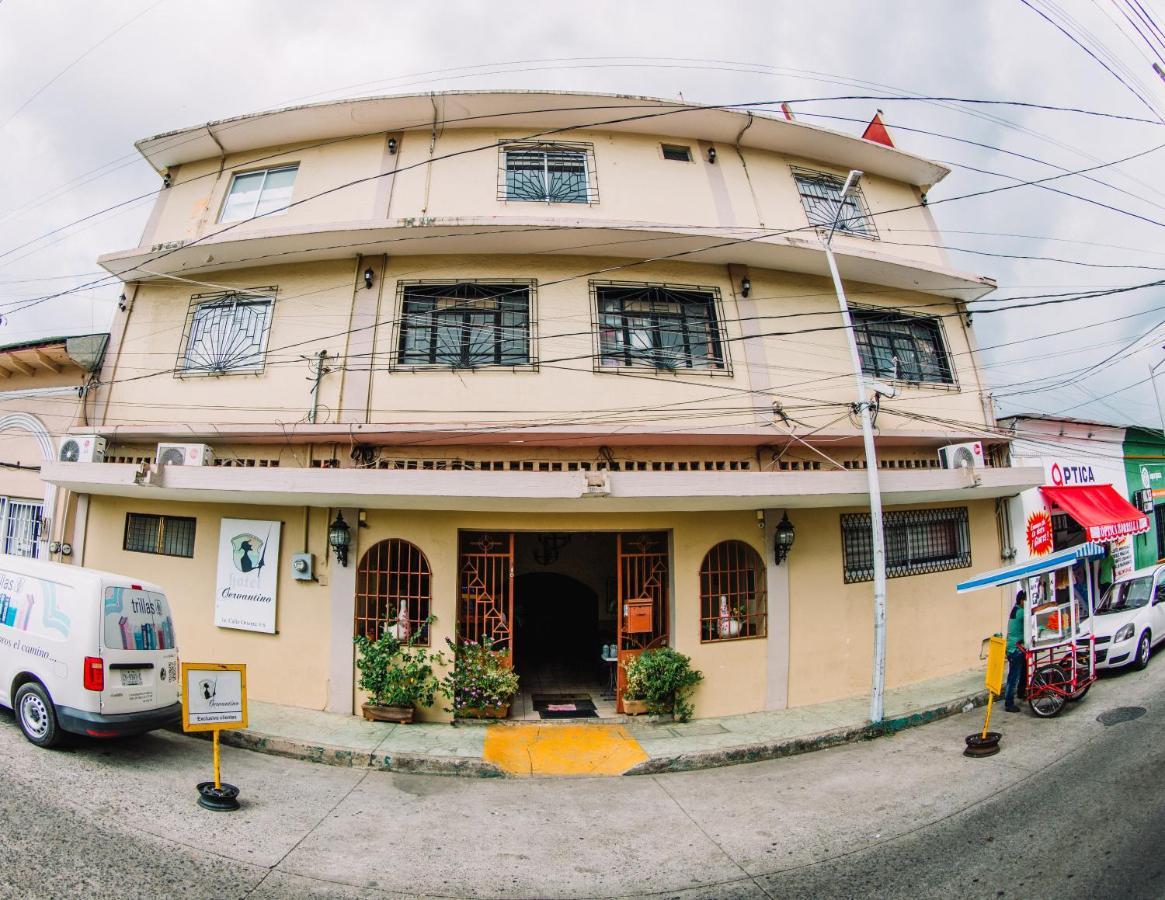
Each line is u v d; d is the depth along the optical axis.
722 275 10.27
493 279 9.70
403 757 7.22
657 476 7.89
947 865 5.06
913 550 11.01
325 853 5.15
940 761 7.47
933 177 12.68
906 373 11.51
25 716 6.64
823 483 8.47
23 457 11.02
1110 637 10.66
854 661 9.90
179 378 9.94
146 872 4.53
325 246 9.44
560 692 10.07
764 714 9.03
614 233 9.26
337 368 9.35
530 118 10.54
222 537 9.62
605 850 5.46
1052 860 5.02
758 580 9.49
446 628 8.70
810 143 11.48
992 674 7.77
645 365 9.70
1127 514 13.59
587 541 12.68
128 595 6.90
